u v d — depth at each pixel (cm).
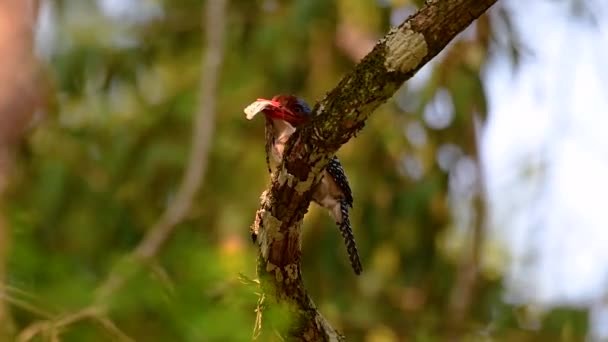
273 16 1542
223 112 1540
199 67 1584
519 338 1533
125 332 530
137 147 1559
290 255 643
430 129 1521
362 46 1502
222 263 536
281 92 1545
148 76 1620
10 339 605
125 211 1520
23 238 548
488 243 1681
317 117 607
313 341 662
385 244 1549
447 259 1662
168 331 523
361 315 1551
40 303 542
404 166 1541
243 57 1568
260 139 1541
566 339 1497
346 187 865
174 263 539
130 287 530
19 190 1321
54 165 1471
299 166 615
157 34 1625
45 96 520
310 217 1484
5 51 494
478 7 587
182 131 1561
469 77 1447
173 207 1371
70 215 1481
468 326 1567
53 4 1520
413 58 594
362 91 600
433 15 589
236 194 1499
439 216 1565
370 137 1514
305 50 1526
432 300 1631
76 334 537
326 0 1431
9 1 502
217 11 1477
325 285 1541
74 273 547
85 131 1546
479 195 1562
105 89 1582
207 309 525
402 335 1570
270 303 638
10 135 490
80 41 1549
